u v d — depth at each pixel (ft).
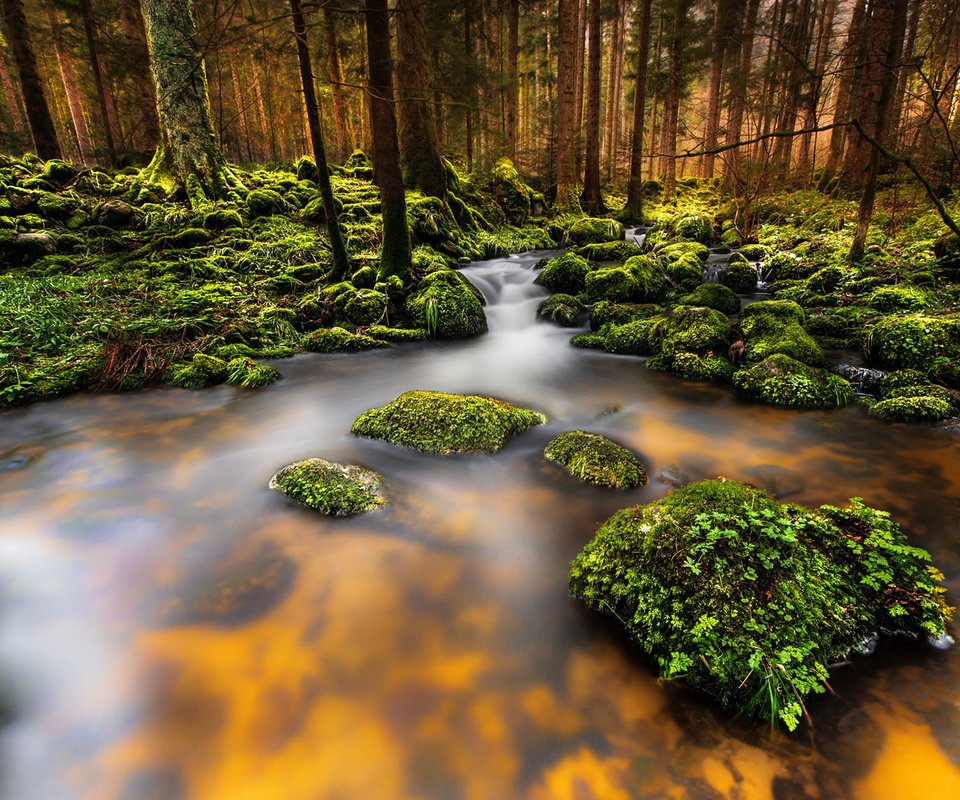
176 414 21.12
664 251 47.29
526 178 86.33
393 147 33.73
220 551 12.27
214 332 28.71
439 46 50.60
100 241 39.75
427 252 45.09
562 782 7.35
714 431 18.79
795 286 36.78
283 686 8.93
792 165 88.17
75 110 76.74
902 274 32.91
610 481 14.60
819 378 21.29
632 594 9.60
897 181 53.83
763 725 7.78
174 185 48.06
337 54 60.85
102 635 9.95
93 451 17.67
